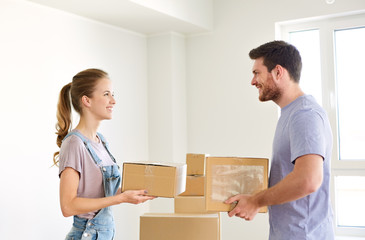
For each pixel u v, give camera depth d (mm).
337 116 3594
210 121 3990
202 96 4039
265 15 3717
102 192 1814
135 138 3852
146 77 4031
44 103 2902
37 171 2826
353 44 3549
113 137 3580
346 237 3486
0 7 2627
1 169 2596
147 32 3932
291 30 3752
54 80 2996
